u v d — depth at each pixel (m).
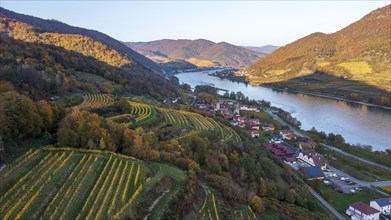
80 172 67.38
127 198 59.50
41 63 169.75
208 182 81.94
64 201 56.56
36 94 119.19
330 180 132.88
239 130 168.75
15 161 67.81
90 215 53.12
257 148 138.25
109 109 129.75
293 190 101.44
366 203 112.31
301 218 85.06
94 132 83.00
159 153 86.38
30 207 53.75
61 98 132.50
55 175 65.25
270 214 81.44
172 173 75.44
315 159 145.88
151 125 125.50
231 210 71.50
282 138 192.50
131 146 86.94
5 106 73.44
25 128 75.88
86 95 154.50
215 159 100.44
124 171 71.00
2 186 58.56
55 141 81.38
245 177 100.25
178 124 139.50
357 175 140.25
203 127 146.50
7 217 50.22
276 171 117.00
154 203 59.91
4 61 139.25
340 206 109.56
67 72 182.38
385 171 146.62
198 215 63.78
